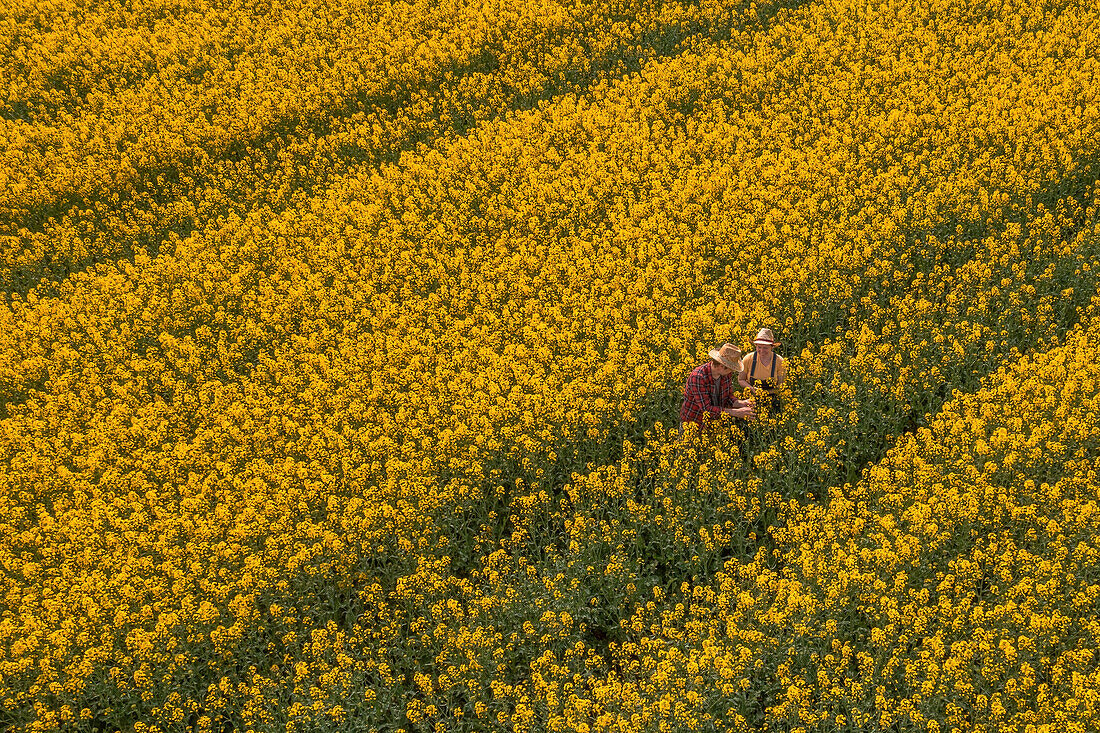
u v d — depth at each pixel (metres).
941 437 10.88
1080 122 16.34
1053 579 8.57
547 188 18.05
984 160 15.87
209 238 19.23
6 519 12.42
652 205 17.02
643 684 8.73
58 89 26.06
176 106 23.94
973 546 9.53
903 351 12.45
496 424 12.46
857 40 22.06
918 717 7.81
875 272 13.51
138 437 13.75
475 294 16.08
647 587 10.07
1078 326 11.84
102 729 9.73
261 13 29.02
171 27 27.91
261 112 23.23
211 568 10.80
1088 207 14.62
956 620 8.53
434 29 26.28
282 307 16.36
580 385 12.36
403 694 9.34
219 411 14.15
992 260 13.19
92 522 11.87
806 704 8.09
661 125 19.72
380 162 21.59
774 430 11.47
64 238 19.31
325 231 18.86
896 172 16.20
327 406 13.90
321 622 10.44
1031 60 19.20
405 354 14.45
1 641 10.29
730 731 8.16
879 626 8.96
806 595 8.85
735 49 22.94
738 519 10.43
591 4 25.84
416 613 10.41
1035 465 10.16
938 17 22.08
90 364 15.47
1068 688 8.12
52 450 13.95
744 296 14.03
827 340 12.55
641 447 11.88
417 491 11.32
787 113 19.38
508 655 9.48
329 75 24.67
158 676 9.70
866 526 10.04
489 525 11.07
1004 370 11.48
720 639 9.02
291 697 9.52
